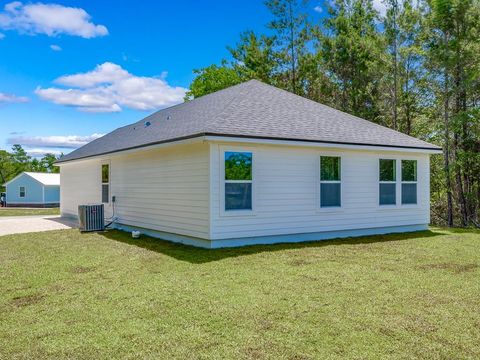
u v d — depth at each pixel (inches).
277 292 222.5
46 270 289.7
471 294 217.8
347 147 428.8
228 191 372.8
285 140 385.1
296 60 1174.3
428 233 491.5
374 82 957.8
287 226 408.5
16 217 835.4
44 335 164.7
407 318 180.1
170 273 272.5
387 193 490.6
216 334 163.8
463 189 794.2
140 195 501.0
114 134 740.0
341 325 171.9
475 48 676.1
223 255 334.0
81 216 536.4
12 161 2396.7
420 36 788.0
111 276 267.4
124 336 162.6
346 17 1063.6
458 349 147.9
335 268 284.0
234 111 419.2
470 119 685.3
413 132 892.0
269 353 145.8
